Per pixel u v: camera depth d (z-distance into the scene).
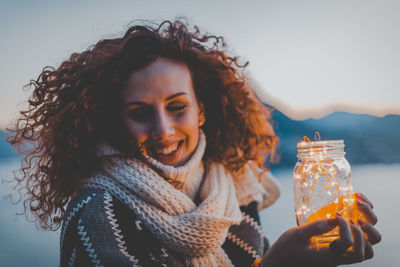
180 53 0.88
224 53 1.14
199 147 0.97
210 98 1.09
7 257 2.85
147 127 0.86
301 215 0.83
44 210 1.00
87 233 0.79
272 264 0.77
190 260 0.87
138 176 0.86
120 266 0.77
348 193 0.80
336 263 0.74
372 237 0.78
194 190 1.01
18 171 1.03
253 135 1.21
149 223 0.84
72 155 0.92
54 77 1.04
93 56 0.94
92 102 0.90
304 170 0.82
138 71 0.84
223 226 0.90
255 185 1.19
